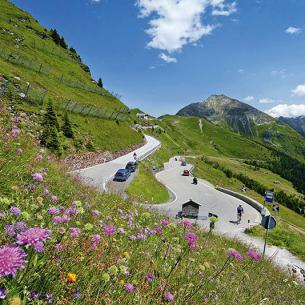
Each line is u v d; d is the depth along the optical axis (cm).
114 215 803
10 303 196
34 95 5322
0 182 565
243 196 6781
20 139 1148
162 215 1413
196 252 734
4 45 8762
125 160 6700
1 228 321
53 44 14075
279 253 2839
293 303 784
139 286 376
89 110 7769
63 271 306
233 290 571
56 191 782
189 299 404
